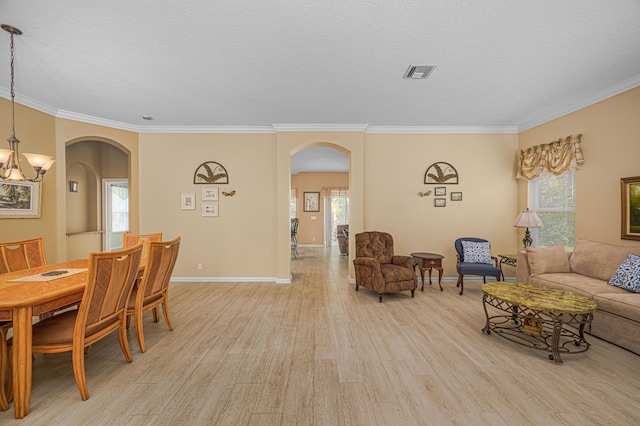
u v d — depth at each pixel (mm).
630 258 3053
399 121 4812
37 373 2248
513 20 2240
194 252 5121
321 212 10461
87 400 1928
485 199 5145
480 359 2463
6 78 3139
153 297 2807
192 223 5117
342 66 2943
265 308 3752
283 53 2695
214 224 5133
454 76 3168
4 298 1789
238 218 5141
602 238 3635
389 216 5176
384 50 2652
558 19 2227
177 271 5113
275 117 4582
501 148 5141
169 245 2814
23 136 3691
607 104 3549
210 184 5125
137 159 5039
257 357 2500
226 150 5125
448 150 5164
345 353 2566
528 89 3520
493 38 2475
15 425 1701
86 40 2469
